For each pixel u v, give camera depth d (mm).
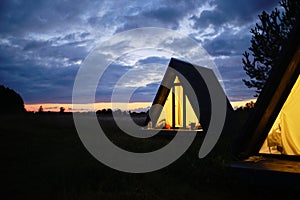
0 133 16578
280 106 5844
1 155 9906
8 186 6250
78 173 7207
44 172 7398
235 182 6246
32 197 5551
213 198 5637
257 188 5895
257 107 5598
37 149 11312
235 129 15508
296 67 5465
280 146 6035
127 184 6473
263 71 12812
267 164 5262
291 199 5461
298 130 5977
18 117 27016
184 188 6254
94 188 6219
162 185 6371
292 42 5203
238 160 5762
